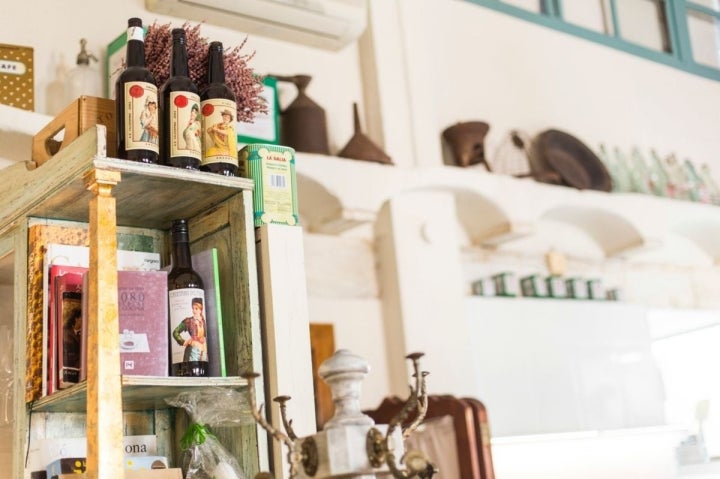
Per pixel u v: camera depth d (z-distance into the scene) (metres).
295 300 2.12
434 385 4.39
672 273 5.68
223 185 2.05
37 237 2.07
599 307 5.14
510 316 4.82
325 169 4.21
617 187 5.45
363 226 4.59
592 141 5.51
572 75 5.58
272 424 2.03
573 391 4.88
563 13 5.72
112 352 1.75
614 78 5.77
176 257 2.09
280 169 2.19
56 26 3.72
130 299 1.96
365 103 4.69
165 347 1.97
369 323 4.47
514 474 4.53
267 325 2.09
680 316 5.73
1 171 2.21
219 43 2.16
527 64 5.39
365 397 4.33
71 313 1.99
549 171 5.06
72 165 1.90
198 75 2.19
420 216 4.59
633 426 5.03
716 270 5.89
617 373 5.08
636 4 6.14
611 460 4.87
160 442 2.22
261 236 2.13
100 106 2.03
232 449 2.09
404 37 4.80
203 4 3.97
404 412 1.33
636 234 5.25
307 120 4.29
